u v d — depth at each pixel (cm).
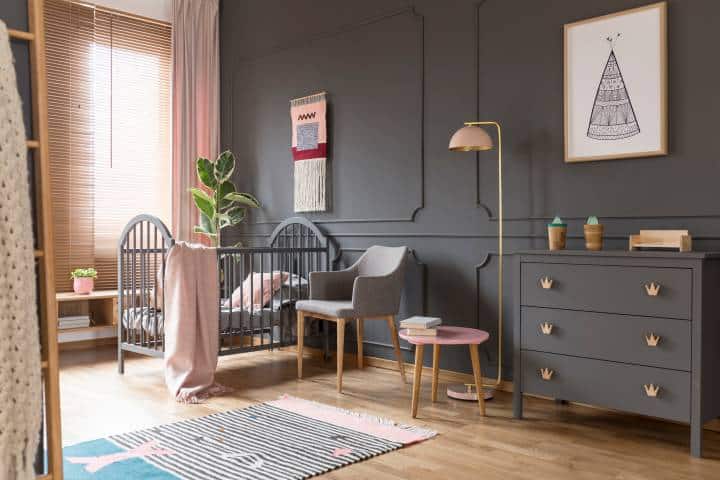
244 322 401
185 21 536
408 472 236
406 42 413
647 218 312
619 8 321
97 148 513
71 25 497
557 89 343
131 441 269
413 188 408
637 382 267
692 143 298
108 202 520
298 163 479
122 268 413
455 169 386
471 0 379
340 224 454
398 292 378
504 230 363
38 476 169
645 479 229
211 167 491
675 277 256
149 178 542
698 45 296
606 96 322
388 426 291
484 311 372
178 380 349
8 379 139
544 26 348
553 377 293
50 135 486
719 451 260
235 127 542
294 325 430
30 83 173
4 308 138
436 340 302
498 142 367
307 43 479
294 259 484
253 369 417
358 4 442
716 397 263
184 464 242
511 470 237
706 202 294
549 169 346
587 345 282
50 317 169
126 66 528
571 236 338
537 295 298
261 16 517
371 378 391
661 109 304
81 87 503
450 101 389
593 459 249
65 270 495
